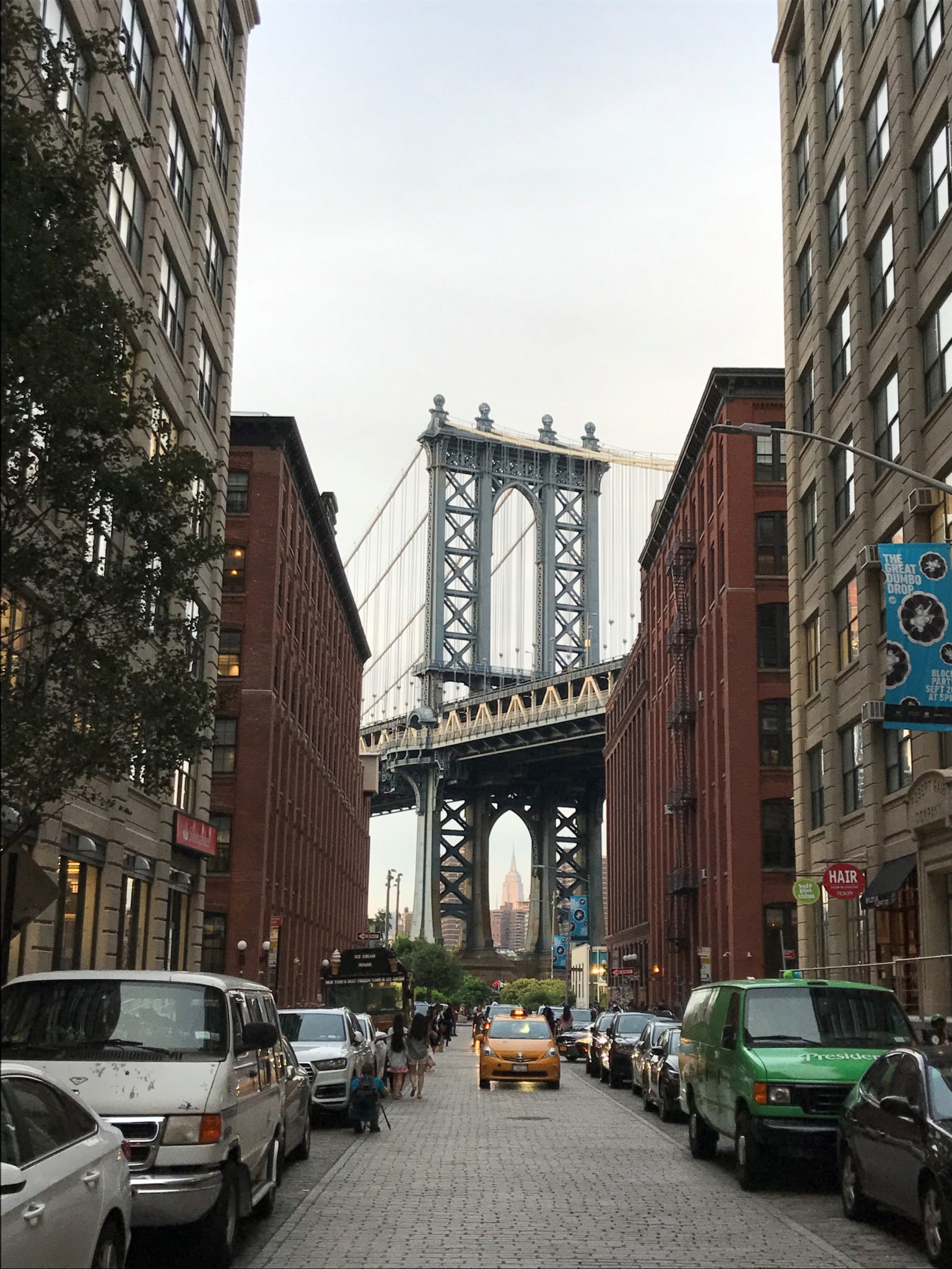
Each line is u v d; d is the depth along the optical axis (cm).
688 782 6788
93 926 2947
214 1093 1072
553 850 16650
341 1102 2342
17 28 1135
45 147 1295
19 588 1323
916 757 2998
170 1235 1184
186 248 3678
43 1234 727
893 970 3195
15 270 1077
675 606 7244
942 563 2392
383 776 16138
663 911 7969
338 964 4991
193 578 1453
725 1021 1755
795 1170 1741
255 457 5941
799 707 4100
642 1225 1307
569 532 17562
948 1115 1159
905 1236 1267
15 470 1262
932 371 3047
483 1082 3541
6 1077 777
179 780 3784
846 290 3716
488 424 17138
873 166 3534
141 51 3200
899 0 3300
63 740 1321
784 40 4491
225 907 5553
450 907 16200
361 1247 1177
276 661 5925
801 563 4172
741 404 5959
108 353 1288
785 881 5619
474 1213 1377
